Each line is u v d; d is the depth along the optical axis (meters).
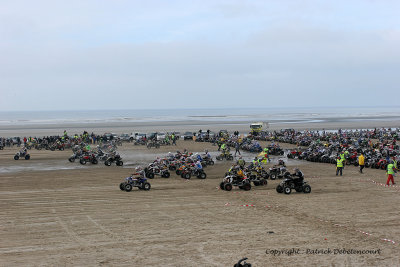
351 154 38.03
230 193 23.22
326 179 28.58
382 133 73.50
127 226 15.78
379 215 17.64
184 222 16.41
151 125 127.25
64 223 16.20
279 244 13.56
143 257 12.32
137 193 23.06
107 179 28.47
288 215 17.66
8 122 167.38
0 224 16.00
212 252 12.78
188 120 170.75
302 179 23.25
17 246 13.30
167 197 21.88
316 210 18.64
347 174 31.33
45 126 125.94
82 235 14.55
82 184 26.20
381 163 34.62
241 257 12.34
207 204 20.03
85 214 17.75
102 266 11.60
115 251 12.84
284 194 22.92
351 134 71.56
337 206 19.53
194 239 14.10
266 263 11.84
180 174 30.97
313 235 14.59
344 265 11.75
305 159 41.84
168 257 12.33
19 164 37.66
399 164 33.88
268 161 39.53
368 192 23.42
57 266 11.57
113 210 18.58
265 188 25.14
